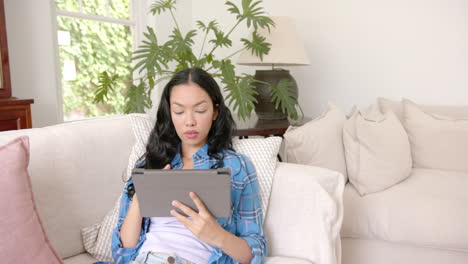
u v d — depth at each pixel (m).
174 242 1.02
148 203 0.91
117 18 3.20
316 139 1.79
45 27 2.62
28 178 0.94
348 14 2.83
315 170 1.22
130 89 2.28
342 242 1.76
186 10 3.51
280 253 1.17
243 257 0.98
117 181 1.33
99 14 3.06
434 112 2.31
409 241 1.59
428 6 2.55
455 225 1.53
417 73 2.66
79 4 2.91
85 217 1.23
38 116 2.64
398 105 2.39
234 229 1.07
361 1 2.76
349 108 2.94
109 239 1.21
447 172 2.02
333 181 1.19
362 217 1.68
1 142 1.08
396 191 1.75
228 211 0.91
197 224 0.90
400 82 2.72
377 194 1.74
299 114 3.14
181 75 1.07
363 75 2.85
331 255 1.09
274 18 2.43
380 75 2.78
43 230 0.94
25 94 2.55
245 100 2.14
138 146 1.33
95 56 3.07
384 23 2.71
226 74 2.23
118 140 1.35
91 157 1.26
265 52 2.35
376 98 2.82
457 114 2.27
